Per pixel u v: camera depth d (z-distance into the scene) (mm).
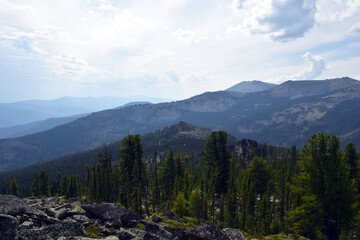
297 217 25438
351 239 27922
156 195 64750
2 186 193500
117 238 14281
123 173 58969
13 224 10164
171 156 69438
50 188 123375
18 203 15180
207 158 63531
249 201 48188
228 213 47062
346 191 22641
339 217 23062
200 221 43125
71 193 89688
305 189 26297
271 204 57531
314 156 24484
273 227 43406
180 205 44656
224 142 60969
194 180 92312
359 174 31938
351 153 35281
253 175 61719
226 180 59875
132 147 57656
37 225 15148
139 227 18359
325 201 23281
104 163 73812
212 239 13375
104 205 19594
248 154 152500
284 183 53531
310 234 25781
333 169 23375
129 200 56844
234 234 14312
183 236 14375
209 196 61562
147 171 64062
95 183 76125
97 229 16219
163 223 21562
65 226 14414
